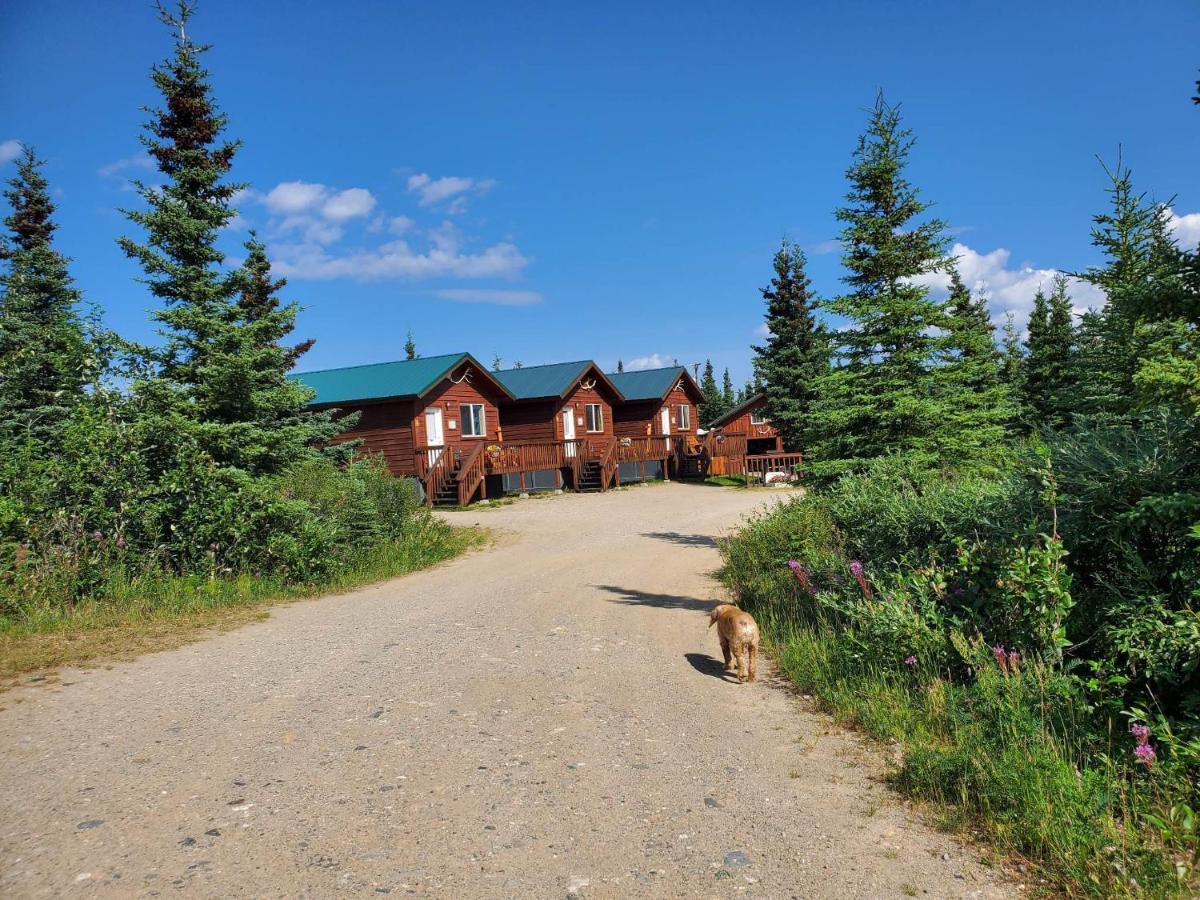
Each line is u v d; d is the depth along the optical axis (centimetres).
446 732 529
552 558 1484
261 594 1058
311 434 1733
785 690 637
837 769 466
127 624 850
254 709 578
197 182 1421
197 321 1341
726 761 481
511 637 829
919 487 999
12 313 1892
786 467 3409
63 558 909
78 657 725
